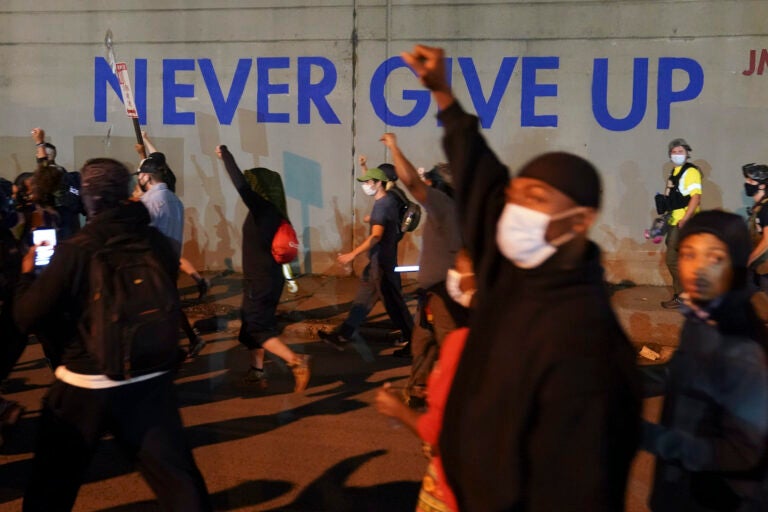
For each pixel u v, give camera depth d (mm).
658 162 9953
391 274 7277
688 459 2303
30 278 4078
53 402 3262
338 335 7395
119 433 3268
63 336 3256
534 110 10141
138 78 10906
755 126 9727
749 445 2201
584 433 1770
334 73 10477
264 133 10711
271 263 6016
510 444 1841
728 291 2324
